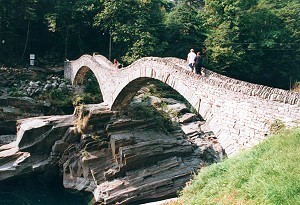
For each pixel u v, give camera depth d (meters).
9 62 45.22
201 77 18.38
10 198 25.55
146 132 29.33
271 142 12.57
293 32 56.00
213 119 17.31
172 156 27.86
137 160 26.11
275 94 13.98
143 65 24.22
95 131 28.47
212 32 52.84
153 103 39.09
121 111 30.48
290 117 13.16
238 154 14.12
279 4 61.84
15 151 28.56
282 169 10.00
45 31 50.00
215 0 52.97
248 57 52.50
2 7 43.81
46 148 28.78
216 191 11.68
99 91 40.44
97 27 50.50
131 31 46.19
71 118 30.27
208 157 30.42
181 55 52.50
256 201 9.32
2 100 33.47
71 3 49.78
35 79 40.69
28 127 28.20
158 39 49.53
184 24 52.56
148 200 24.34
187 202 12.40
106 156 27.31
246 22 52.88
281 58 54.78
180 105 40.81
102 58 36.59
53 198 26.36
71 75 41.75
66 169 27.92
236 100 15.88
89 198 25.89
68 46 51.53
